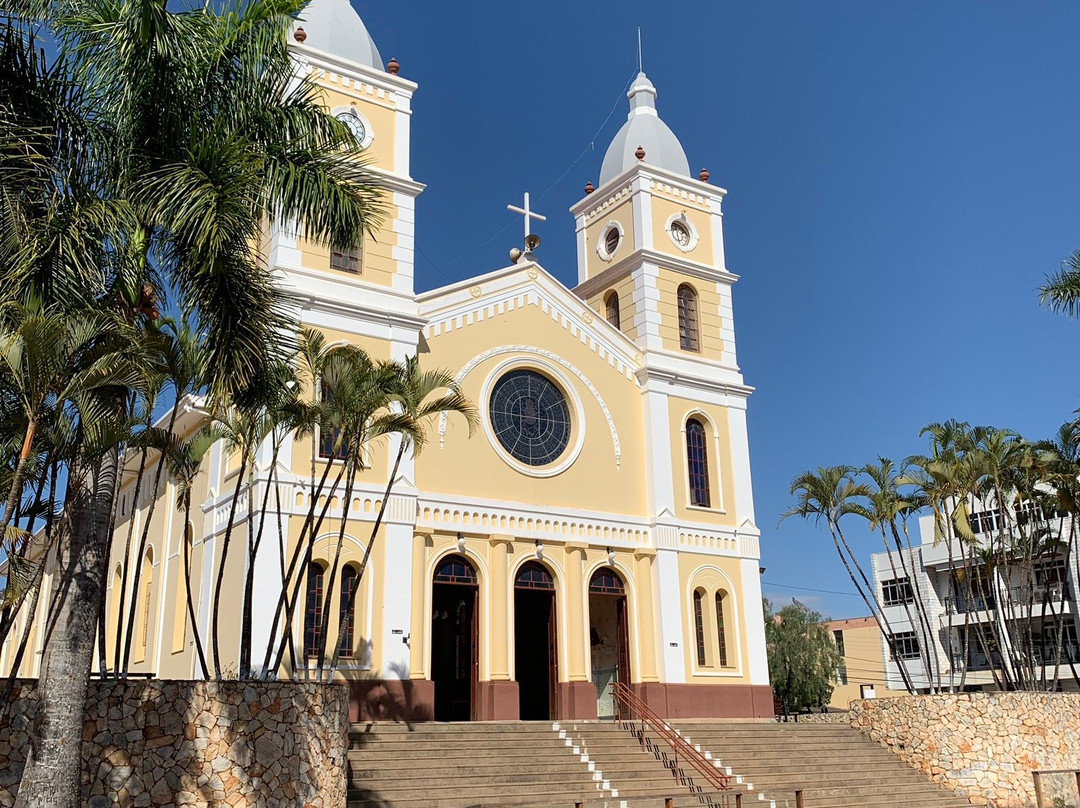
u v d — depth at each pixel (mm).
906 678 31516
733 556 33156
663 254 35062
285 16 15656
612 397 32594
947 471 32031
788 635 52938
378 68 31109
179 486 29844
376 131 29703
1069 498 32719
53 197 13523
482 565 27953
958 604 56562
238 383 13828
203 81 15062
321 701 17297
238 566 24750
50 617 14727
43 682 12938
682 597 31453
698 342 35344
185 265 14406
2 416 14844
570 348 32094
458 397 21516
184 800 15078
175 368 16734
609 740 24953
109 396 13922
